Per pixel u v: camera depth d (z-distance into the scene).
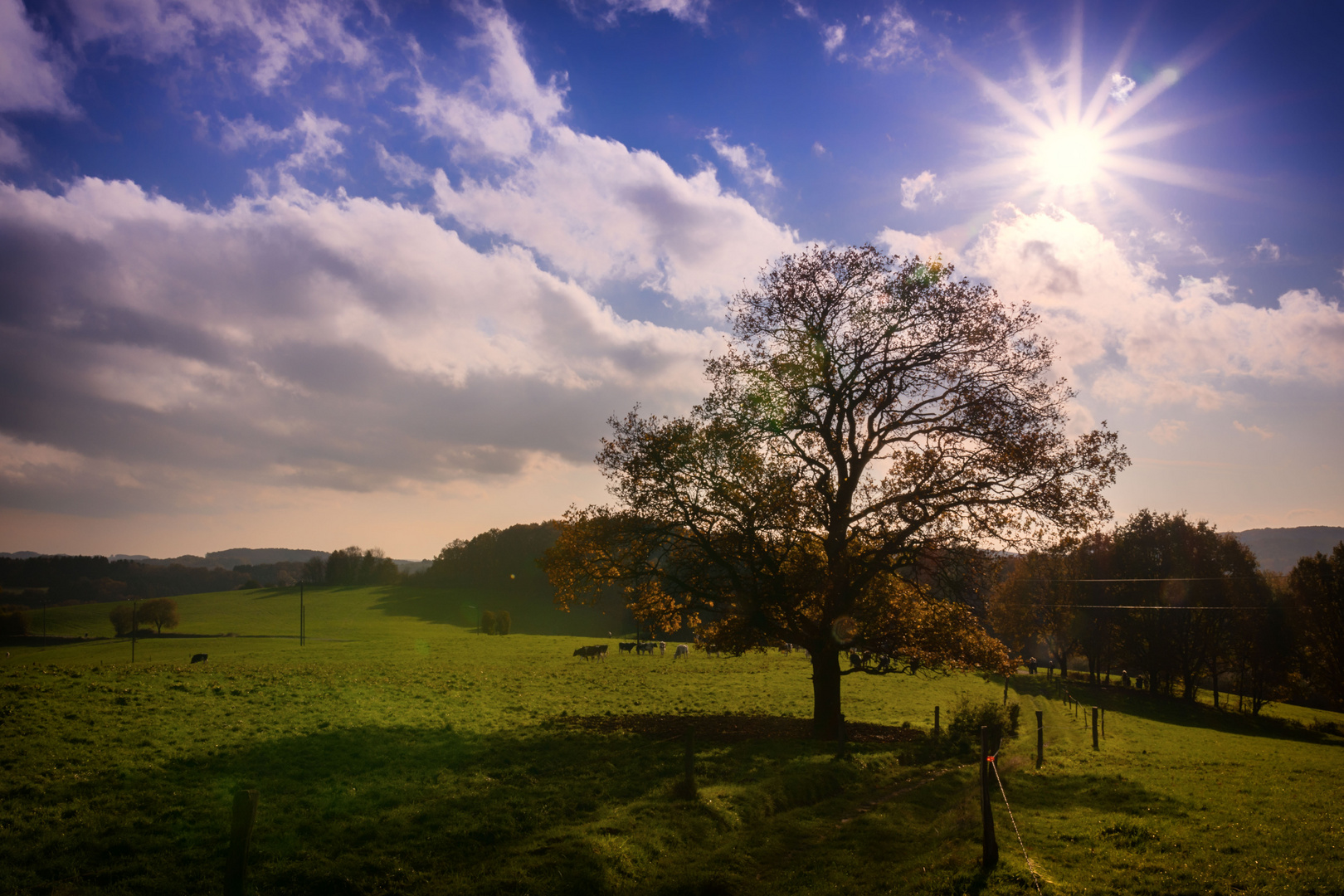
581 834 12.98
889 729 28.70
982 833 12.65
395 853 12.38
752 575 27.08
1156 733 36.84
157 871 11.55
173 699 28.12
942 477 26.19
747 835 13.97
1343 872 11.27
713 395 27.41
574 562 27.94
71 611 161.38
